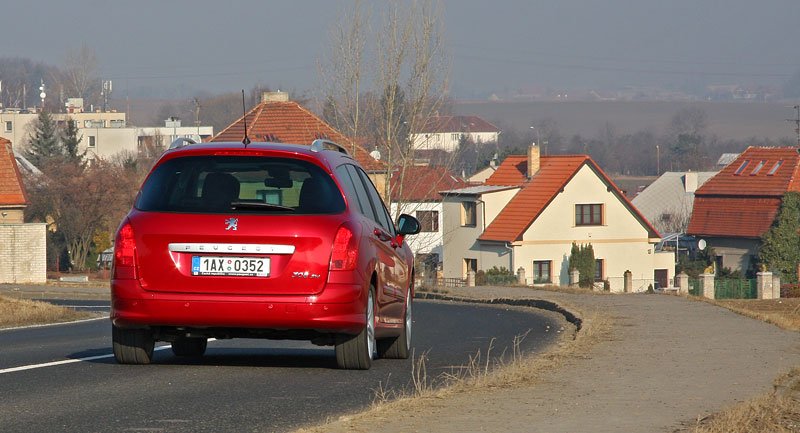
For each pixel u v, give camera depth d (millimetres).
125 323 16766
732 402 14523
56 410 13688
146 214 16828
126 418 13148
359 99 80562
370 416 13094
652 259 109250
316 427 12305
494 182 114188
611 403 14352
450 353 22484
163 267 16625
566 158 109375
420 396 14789
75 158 167625
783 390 15625
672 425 12703
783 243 112188
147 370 17516
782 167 123000
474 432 12133
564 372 17688
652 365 18734
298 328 16625
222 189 16906
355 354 17516
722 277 106500
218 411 13734
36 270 84375
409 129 79938
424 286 71062
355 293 16812
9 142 92812
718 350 21344
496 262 106938
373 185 20172
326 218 16812
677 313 32312
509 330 31219
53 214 115062
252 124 109062
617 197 108000
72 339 26547
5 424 12703
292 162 17172
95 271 114062
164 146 194000
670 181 158250
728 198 124375
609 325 27609
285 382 16406
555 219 106312
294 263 16547
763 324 28000
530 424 12688
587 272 102625
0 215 89500
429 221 95000
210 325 16625
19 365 18266
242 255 16562
